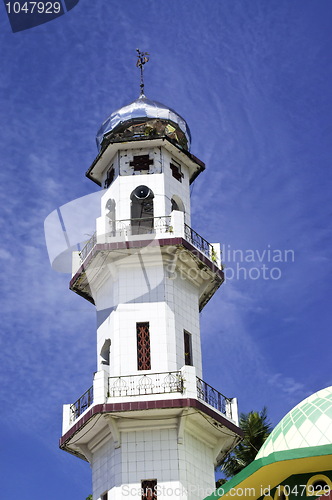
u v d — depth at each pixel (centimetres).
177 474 3841
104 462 3981
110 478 3897
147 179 4456
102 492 3928
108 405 3866
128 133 4600
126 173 4491
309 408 3512
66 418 4122
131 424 3928
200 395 3956
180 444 3903
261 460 3173
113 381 3947
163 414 3912
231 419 4075
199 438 4038
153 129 4597
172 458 3872
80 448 4103
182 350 4144
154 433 3931
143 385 3928
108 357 4200
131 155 4544
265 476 3234
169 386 3912
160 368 4041
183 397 3872
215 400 4044
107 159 4609
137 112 4603
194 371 3953
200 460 3984
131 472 3856
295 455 3117
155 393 3894
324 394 3581
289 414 3594
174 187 4519
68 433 4038
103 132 4653
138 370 4044
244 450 5353
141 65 4878
